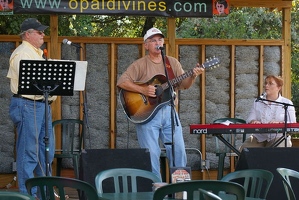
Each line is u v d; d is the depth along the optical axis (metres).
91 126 9.23
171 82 7.53
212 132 7.39
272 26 12.93
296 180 6.50
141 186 6.41
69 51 9.09
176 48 9.26
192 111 9.44
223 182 4.44
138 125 7.63
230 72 9.46
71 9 8.72
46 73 6.67
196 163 9.43
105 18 12.75
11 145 9.10
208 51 9.40
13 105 7.30
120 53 9.25
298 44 13.38
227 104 9.52
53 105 9.10
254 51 9.51
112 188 6.36
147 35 7.61
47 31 11.09
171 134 7.44
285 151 6.53
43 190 4.77
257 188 5.37
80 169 6.46
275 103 8.18
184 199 4.92
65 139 8.74
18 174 7.30
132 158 6.54
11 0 8.63
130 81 7.62
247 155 6.48
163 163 8.59
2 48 9.02
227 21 12.47
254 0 9.29
